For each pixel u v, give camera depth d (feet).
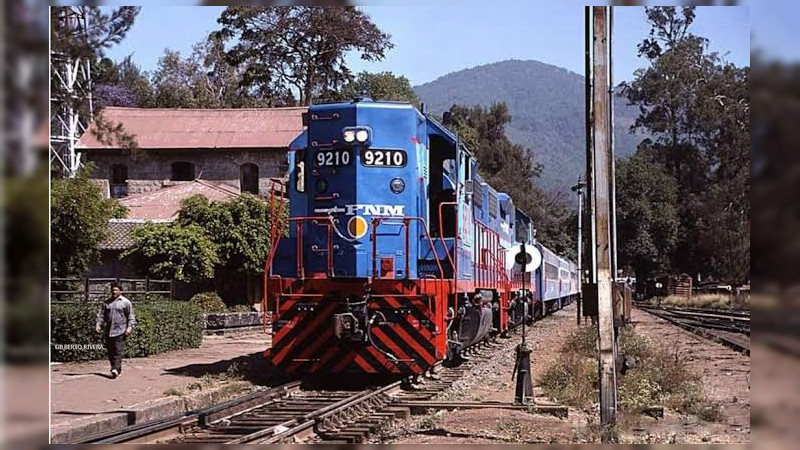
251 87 196.44
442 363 62.08
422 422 38.40
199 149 144.66
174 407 43.88
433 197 56.59
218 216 111.45
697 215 228.22
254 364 62.90
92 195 75.05
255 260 111.75
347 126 50.93
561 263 184.34
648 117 246.06
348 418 38.91
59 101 47.62
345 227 50.34
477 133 306.96
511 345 87.15
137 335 68.03
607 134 35.88
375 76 236.22
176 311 75.97
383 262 49.98
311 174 51.57
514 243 102.06
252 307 116.06
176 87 256.52
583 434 35.27
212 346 81.00
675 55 238.27
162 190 138.41
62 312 63.82
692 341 95.61
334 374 57.00
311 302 50.96
